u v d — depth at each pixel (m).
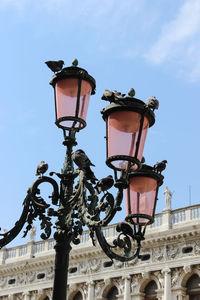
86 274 41.62
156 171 10.46
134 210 10.23
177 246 37.12
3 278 48.19
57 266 9.24
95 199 9.90
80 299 42.19
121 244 9.45
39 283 45.00
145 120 8.35
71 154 9.86
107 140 8.34
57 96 9.62
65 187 9.70
